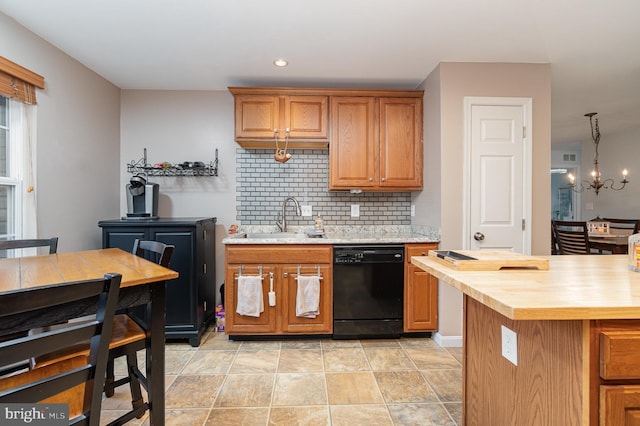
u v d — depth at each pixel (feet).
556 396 2.92
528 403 3.32
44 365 3.53
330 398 5.91
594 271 3.84
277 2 5.77
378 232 10.30
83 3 5.75
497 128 8.22
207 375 6.70
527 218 8.23
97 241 8.76
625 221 14.14
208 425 5.16
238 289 8.11
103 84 9.07
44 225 6.98
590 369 2.58
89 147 8.45
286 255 8.21
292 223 10.27
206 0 5.70
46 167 7.04
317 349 7.93
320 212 10.26
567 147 19.97
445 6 5.90
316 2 5.77
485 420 4.20
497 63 8.20
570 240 11.46
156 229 8.09
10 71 6.02
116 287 2.91
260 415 5.42
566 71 8.79
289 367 7.04
